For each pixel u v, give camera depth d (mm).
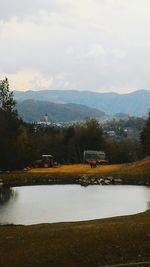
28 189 60500
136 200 49344
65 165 96938
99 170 79812
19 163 86438
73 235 23172
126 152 130125
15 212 40688
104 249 20859
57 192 57094
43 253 20438
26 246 21578
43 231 24922
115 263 19562
